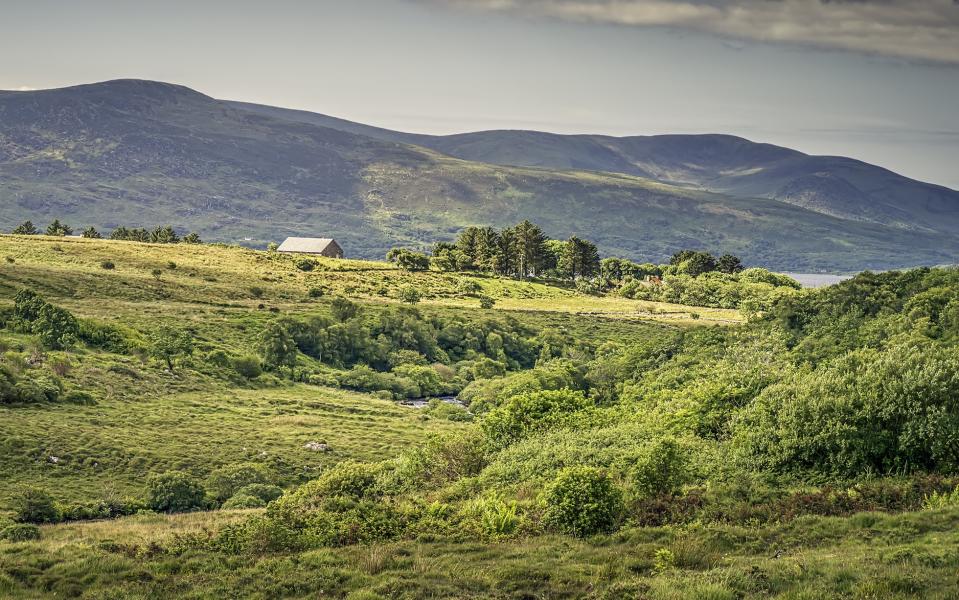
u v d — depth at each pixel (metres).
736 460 38.56
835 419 36.06
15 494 50.28
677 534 26.73
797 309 89.12
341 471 45.78
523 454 43.09
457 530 29.59
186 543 28.38
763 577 20.86
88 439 64.19
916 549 22.42
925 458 34.59
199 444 69.06
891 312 77.69
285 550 27.53
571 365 112.62
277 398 98.31
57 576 24.17
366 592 21.56
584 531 29.02
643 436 44.84
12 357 81.38
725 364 76.06
